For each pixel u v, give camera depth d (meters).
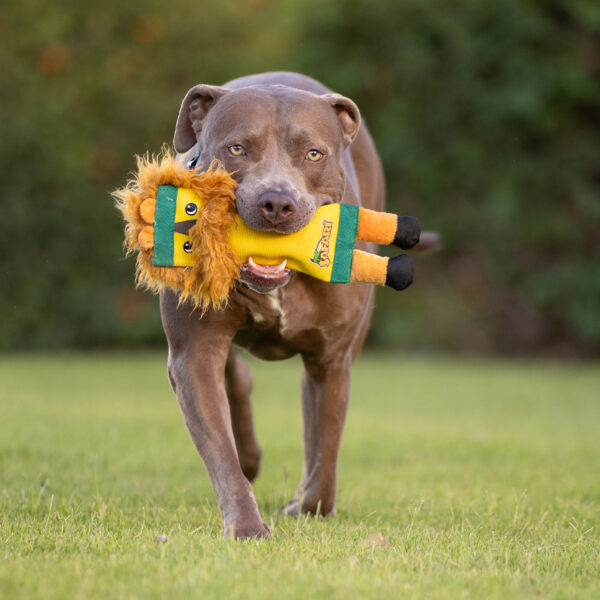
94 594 3.56
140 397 12.36
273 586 3.68
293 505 5.76
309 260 4.90
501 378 16.02
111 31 20.58
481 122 19.70
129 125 20.50
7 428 9.06
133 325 20.08
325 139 5.11
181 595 3.55
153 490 6.29
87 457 7.65
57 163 19.72
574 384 15.22
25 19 20.06
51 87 20.05
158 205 4.80
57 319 20.08
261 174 4.92
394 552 4.36
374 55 20.58
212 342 5.17
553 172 19.81
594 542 4.92
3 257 19.70
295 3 21.12
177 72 21.12
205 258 4.75
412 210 20.72
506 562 4.28
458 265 21.39
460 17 19.66
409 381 15.36
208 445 4.96
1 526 4.80
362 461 8.16
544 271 20.45
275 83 6.35
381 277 5.00
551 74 19.19
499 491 6.63
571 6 19.00
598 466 7.88
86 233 19.98
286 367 18.22
